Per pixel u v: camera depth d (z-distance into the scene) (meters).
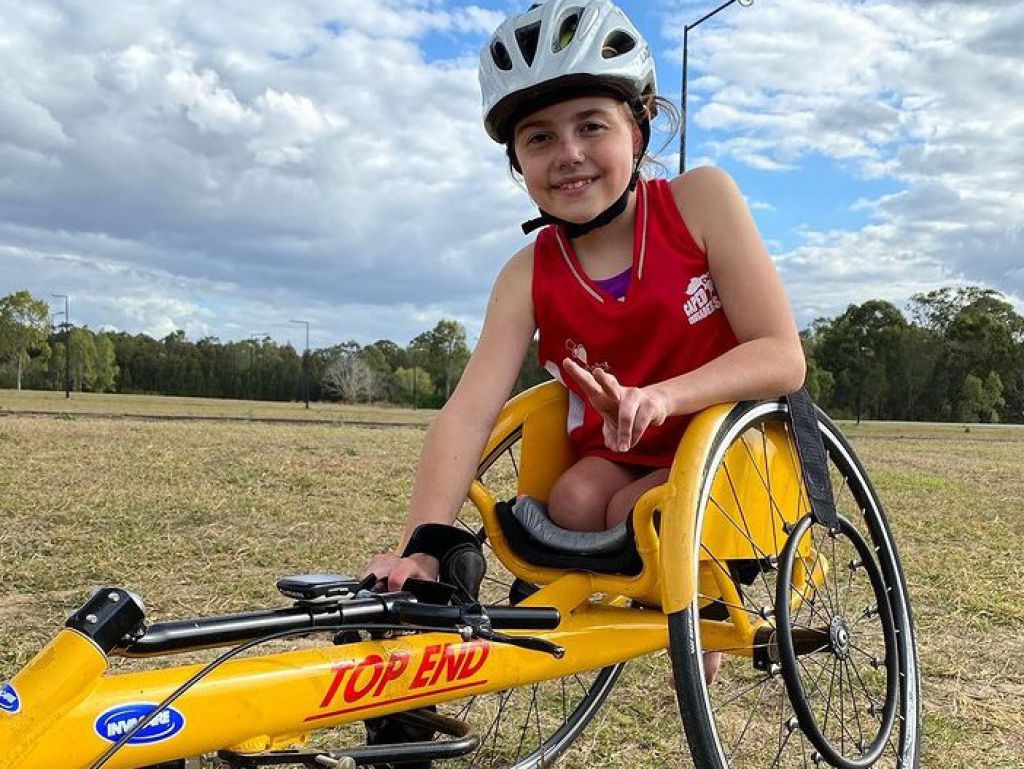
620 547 2.10
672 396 1.96
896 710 2.66
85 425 15.95
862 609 4.28
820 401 77.56
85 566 4.87
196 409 39.88
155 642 1.45
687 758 2.84
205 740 1.45
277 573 4.91
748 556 2.32
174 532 5.89
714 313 2.29
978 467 14.38
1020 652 3.97
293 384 98.00
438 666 1.75
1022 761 2.87
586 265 2.38
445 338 97.56
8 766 1.27
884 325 78.62
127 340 103.12
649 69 2.28
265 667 1.54
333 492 7.92
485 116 2.28
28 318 93.62
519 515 2.30
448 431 2.30
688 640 1.95
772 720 3.14
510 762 2.81
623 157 2.24
